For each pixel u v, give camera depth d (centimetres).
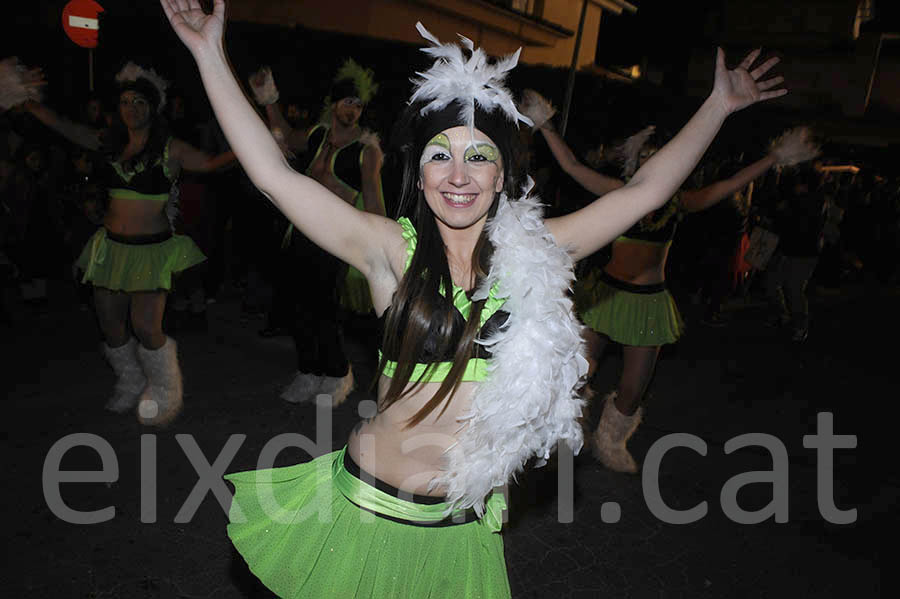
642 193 198
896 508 431
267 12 952
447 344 180
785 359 726
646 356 414
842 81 1788
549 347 181
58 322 589
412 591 195
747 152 1239
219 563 316
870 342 844
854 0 1736
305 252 441
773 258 808
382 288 188
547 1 1341
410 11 1035
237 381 503
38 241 600
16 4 885
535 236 189
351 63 434
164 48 859
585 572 337
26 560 305
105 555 313
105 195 420
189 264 418
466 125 177
